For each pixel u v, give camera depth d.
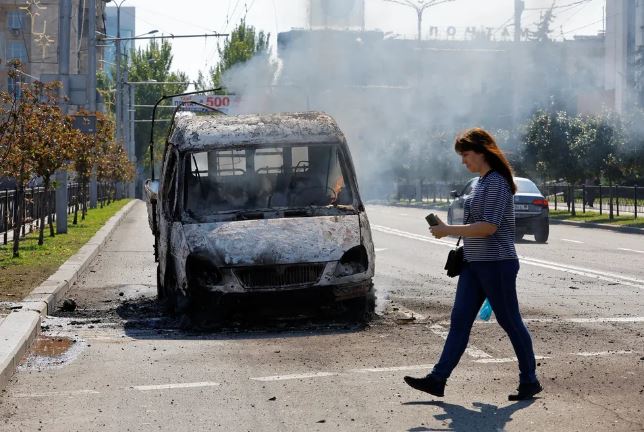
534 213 25.78
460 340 7.04
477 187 7.06
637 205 39.72
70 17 28.38
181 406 7.00
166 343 9.91
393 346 9.44
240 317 10.96
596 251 22.38
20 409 6.99
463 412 6.67
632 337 9.87
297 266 10.70
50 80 28.39
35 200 29.42
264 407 6.92
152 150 14.76
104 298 14.06
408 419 6.50
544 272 17.06
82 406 7.05
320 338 10.02
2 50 74.06
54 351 9.48
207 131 12.05
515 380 7.74
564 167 41.38
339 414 6.67
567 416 6.50
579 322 10.95
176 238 11.23
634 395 7.14
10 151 20.16
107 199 58.12
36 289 13.40
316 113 12.66
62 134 23.23
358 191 11.87
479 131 7.10
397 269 17.88
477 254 7.00
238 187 11.74
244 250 10.73
